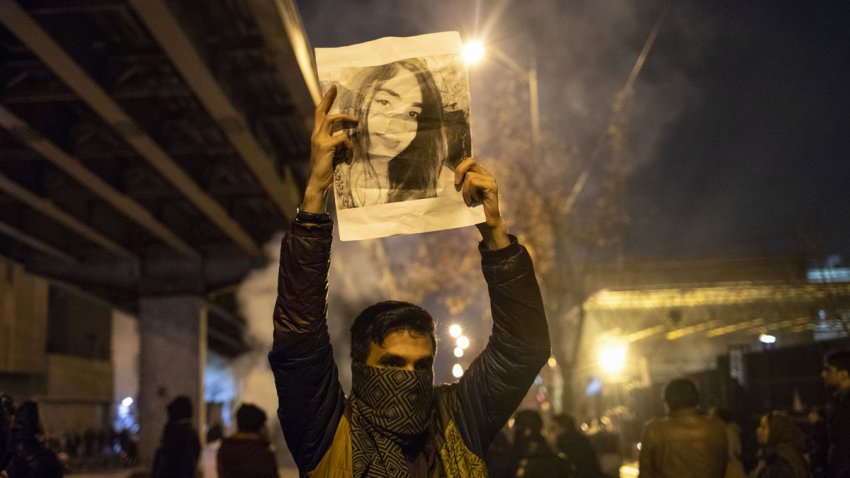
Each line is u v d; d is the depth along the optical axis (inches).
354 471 109.3
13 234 1294.3
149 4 559.2
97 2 606.5
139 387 1460.4
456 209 113.8
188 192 1066.7
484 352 119.3
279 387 109.3
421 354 113.0
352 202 113.3
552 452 306.3
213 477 847.7
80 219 1213.1
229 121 831.1
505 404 115.9
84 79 691.4
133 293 1519.4
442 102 115.1
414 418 111.7
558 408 1301.7
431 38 116.3
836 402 266.8
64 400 2645.2
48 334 2832.2
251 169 1018.1
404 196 113.6
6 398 278.5
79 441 2234.3
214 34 723.4
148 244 1509.6
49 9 602.5
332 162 111.5
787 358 608.7
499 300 115.2
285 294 109.0
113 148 908.6
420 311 115.4
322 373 109.2
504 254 114.2
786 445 311.1
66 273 1501.0
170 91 759.7
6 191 1018.1
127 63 754.2
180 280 1497.3
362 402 113.1
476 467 115.0
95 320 3080.7
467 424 115.9
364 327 115.1
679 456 268.5
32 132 806.5
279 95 893.2
